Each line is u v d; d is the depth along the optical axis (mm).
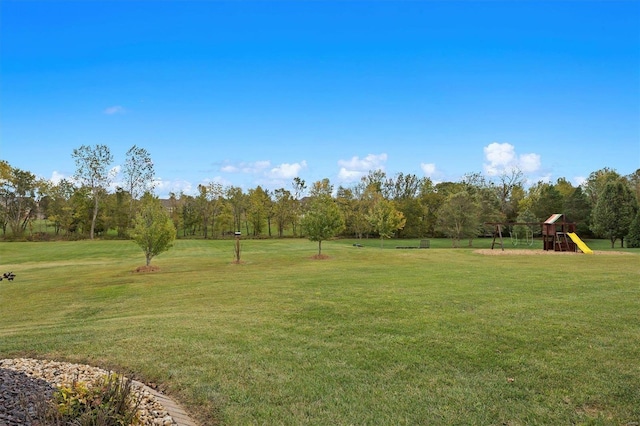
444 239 53344
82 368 5113
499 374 5023
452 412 4094
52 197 54312
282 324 7426
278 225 62844
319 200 26391
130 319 8188
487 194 53250
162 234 19422
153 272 18141
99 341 6387
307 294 10453
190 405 4289
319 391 4578
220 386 4703
